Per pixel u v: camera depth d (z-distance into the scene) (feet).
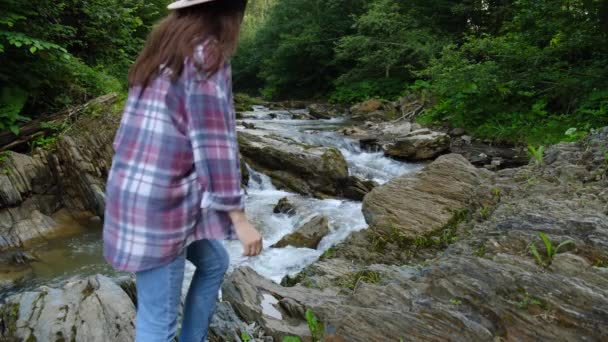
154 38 4.38
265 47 83.87
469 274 8.02
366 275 11.35
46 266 14.97
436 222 13.92
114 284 9.83
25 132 20.11
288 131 33.37
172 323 4.82
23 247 16.11
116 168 4.43
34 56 21.15
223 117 4.13
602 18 27.17
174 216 4.32
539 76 30.17
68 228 17.87
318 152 24.61
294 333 8.30
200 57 4.09
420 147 28.40
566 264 7.88
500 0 49.16
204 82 4.06
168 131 4.22
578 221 9.01
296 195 23.88
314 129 36.29
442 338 6.91
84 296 9.39
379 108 47.65
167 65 4.18
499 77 31.71
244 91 94.63
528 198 11.41
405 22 54.34
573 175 12.14
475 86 33.04
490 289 7.54
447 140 28.91
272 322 8.80
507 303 7.18
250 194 23.99
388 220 14.48
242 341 8.39
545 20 30.55
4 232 16.43
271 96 78.95
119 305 8.92
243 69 91.45
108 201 4.51
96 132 20.35
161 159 4.23
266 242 17.83
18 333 8.39
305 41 68.33
